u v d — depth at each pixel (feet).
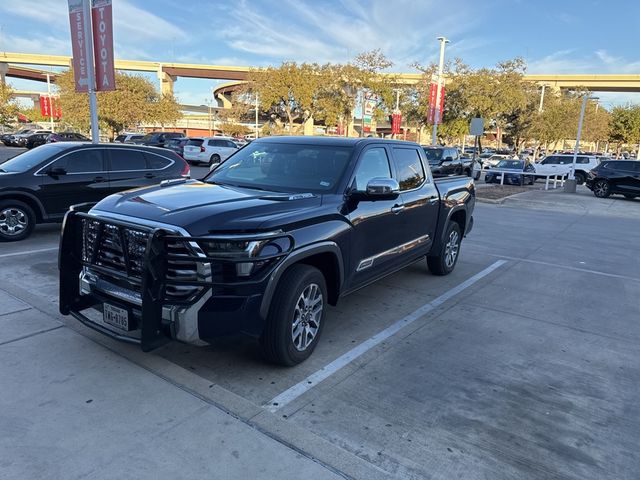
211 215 11.21
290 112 138.92
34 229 29.48
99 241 11.97
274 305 11.82
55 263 21.49
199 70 321.32
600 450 9.82
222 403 10.78
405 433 10.09
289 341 12.17
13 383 11.22
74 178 27.22
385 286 20.54
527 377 12.84
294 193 14.08
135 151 29.94
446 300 18.97
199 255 10.65
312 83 131.23
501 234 35.12
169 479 8.40
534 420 10.80
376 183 14.12
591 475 9.06
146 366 12.29
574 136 159.74
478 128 67.72
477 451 9.60
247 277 11.04
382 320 16.52
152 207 11.80
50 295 17.03
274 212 12.10
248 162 16.28
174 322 10.73
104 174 28.35
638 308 19.08
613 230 39.24
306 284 12.41
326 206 13.43
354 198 14.47
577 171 94.02
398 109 138.31
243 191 13.89
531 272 24.04
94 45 37.63
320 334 13.52
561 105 157.48
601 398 11.91
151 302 10.58
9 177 25.30
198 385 11.48
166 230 10.74
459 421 10.62
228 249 10.78
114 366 12.22
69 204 27.25
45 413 10.11
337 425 10.26
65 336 13.78
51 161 26.71
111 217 11.75
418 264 24.75
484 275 23.08
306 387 11.79
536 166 98.84
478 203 55.42
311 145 16.06
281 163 15.66
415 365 13.23
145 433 9.60
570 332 16.19
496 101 118.62
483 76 117.70
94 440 9.32
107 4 36.14
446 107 123.75
